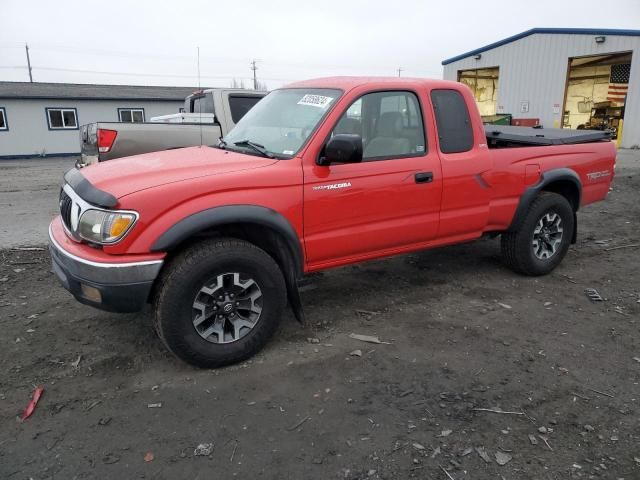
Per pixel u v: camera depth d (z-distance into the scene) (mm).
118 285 3055
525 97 24172
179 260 3229
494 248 6320
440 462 2555
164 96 28062
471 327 4090
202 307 3289
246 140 4156
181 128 7051
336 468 2512
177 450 2635
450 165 4305
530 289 4938
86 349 3670
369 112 3930
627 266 5680
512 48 24344
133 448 2648
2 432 2758
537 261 5172
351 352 3670
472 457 2590
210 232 3457
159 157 3912
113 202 3018
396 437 2742
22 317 4184
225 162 3557
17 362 3479
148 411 2961
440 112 4324
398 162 4023
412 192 4105
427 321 4195
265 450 2639
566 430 2809
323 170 3648
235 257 3309
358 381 3295
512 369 3451
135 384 3242
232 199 3279
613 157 5742
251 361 3549
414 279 5188
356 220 3879
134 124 6734
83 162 7418
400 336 3928
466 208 4516
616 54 20844
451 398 3107
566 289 4949
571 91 25062
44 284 4953
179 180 3215
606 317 4293
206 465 2529
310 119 3811
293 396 3125
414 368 3457
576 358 3607
